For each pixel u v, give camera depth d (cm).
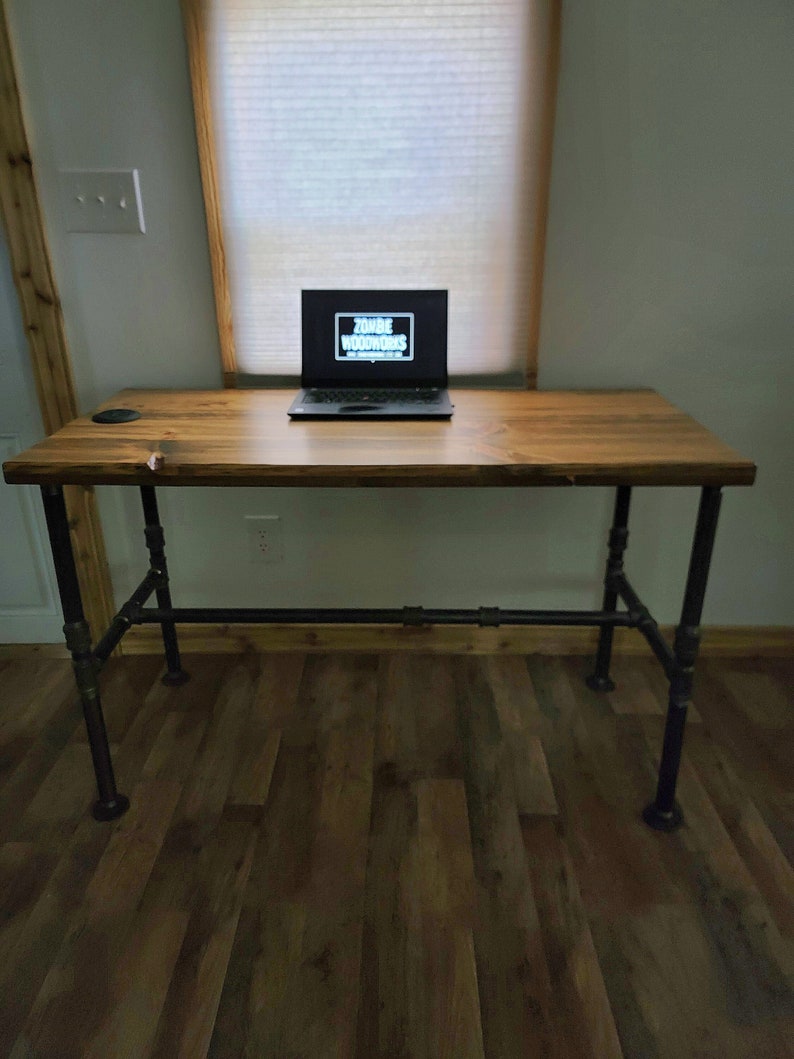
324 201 158
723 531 187
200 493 185
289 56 148
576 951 120
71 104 152
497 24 145
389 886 132
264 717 176
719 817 147
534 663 196
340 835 142
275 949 121
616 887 132
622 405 154
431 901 129
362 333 157
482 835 142
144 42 148
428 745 166
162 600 179
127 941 122
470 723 174
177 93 151
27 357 172
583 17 145
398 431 137
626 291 165
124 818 147
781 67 147
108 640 147
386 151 154
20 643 201
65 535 128
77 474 120
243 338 170
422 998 113
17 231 160
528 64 147
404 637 200
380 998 113
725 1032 109
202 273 165
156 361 172
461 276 163
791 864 137
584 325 168
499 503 184
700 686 186
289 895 130
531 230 159
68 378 172
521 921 125
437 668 195
